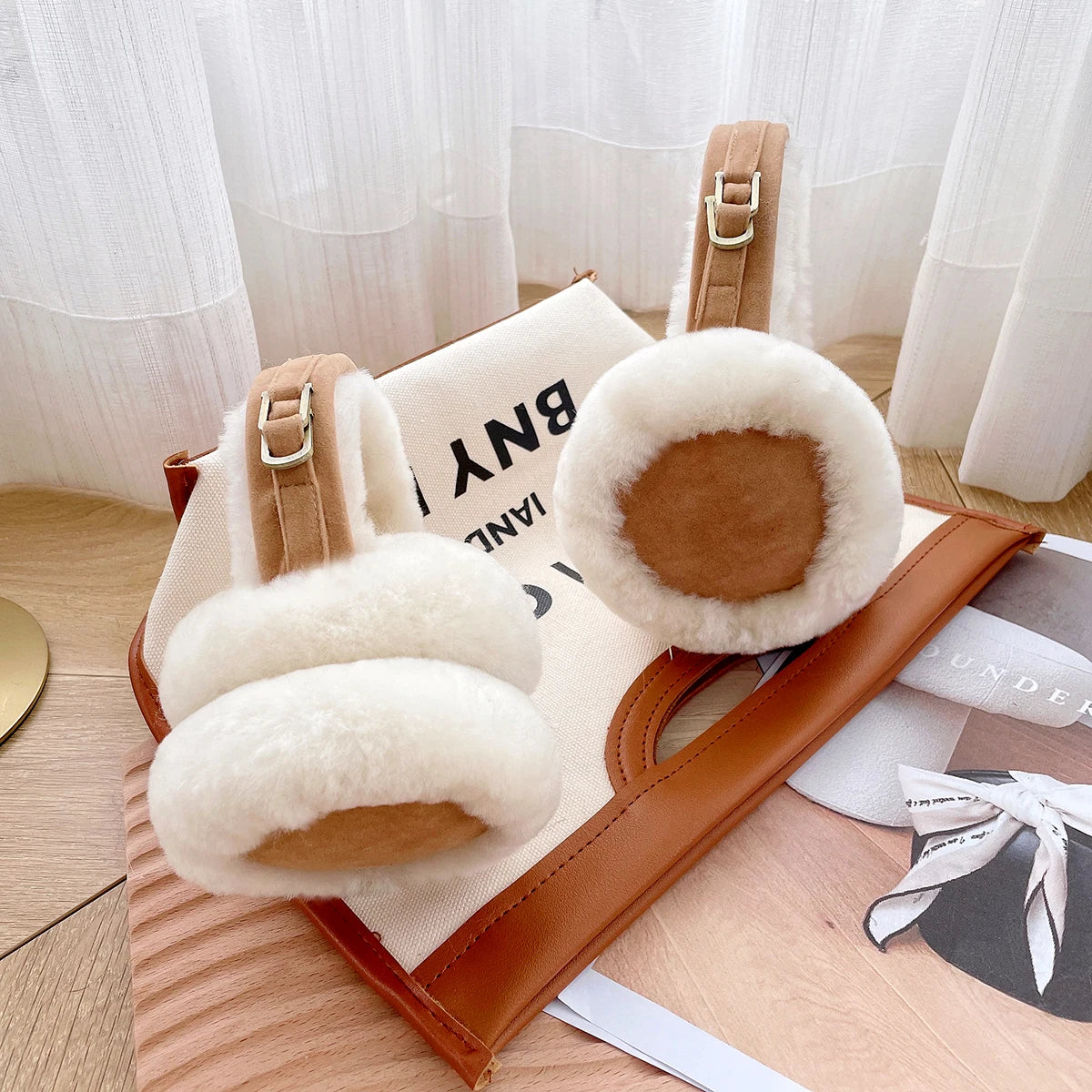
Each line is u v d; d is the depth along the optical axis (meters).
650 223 0.70
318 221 0.60
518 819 0.28
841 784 0.40
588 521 0.37
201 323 0.53
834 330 0.73
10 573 0.56
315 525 0.31
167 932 0.36
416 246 0.64
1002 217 0.55
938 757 0.41
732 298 0.38
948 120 0.65
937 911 0.35
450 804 0.27
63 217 0.49
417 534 0.31
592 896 0.35
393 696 0.25
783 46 0.55
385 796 0.25
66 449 0.60
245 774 0.24
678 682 0.43
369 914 0.35
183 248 0.50
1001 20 0.51
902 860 0.37
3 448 0.61
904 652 0.44
